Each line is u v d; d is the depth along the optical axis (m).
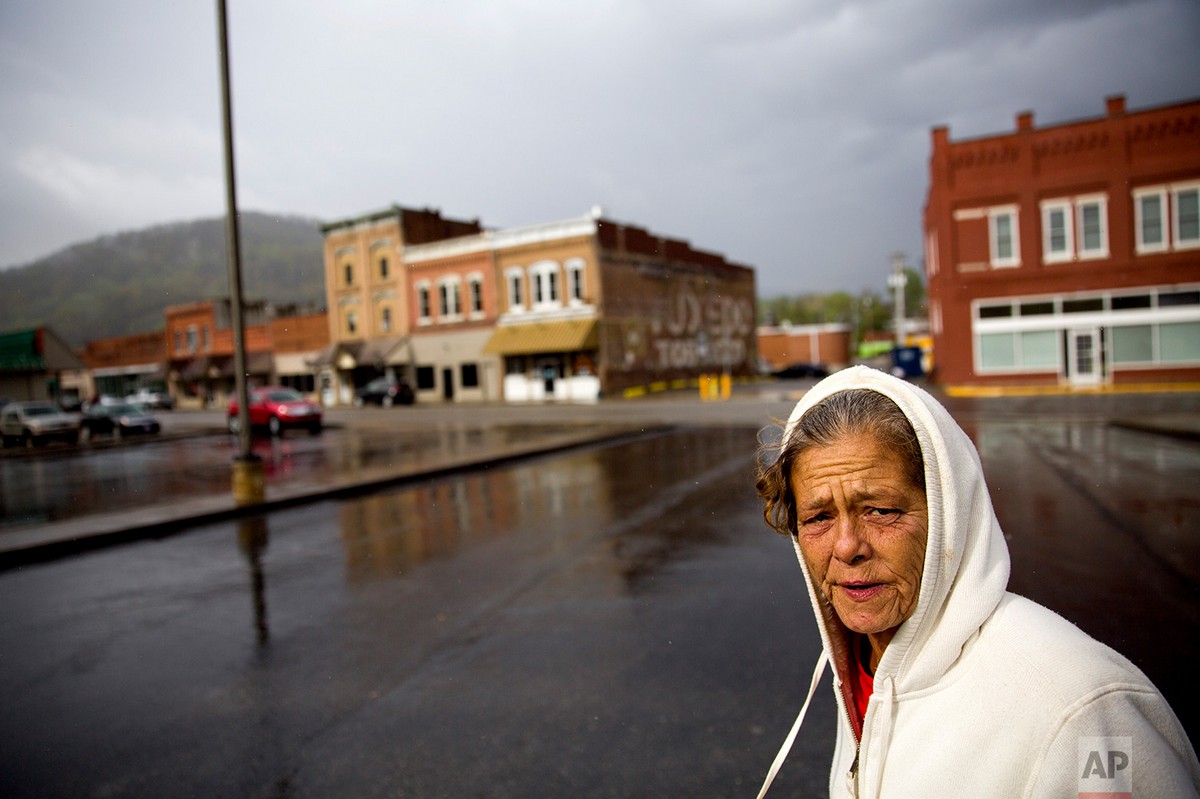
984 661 0.98
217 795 3.26
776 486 1.27
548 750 3.48
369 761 3.47
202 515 9.64
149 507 10.89
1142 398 24.08
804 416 1.19
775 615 5.21
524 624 5.31
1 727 4.04
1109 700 0.87
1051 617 1.00
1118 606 4.99
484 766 3.37
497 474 13.52
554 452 16.36
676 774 3.21
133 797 3.28
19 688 4.56
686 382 45.47
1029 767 0.89
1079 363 29.42
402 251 44.75
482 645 4.93
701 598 5.70
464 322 42.62
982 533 1.04
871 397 1.13
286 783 3.33
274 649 5.07
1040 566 6.04
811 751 3.34
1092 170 28.70
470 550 7.73
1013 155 29.77
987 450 13.38
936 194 31.09
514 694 4.12
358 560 7.52
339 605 6.02
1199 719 3.45
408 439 21.39
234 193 10.60
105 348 68.81
